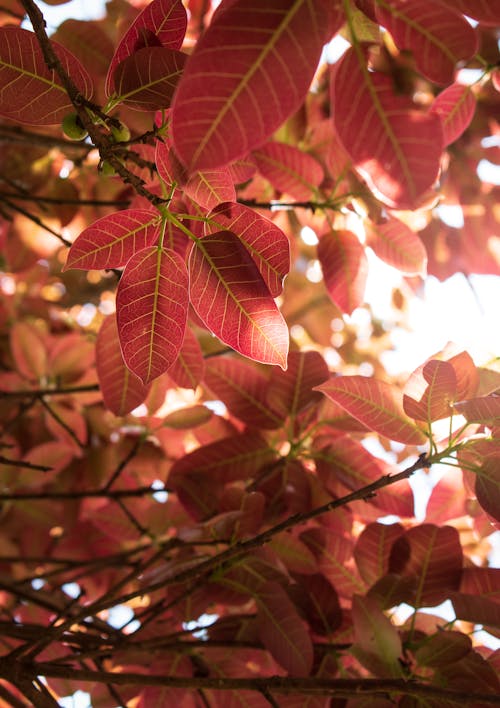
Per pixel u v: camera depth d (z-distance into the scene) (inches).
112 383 34.6
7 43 27.8
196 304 28.0
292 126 42.5
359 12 27.9
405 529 38.7
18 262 47.5
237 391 39.4
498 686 32.2
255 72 22.8
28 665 32.3
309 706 34.8
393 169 24.3
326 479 38.5
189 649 36.6
